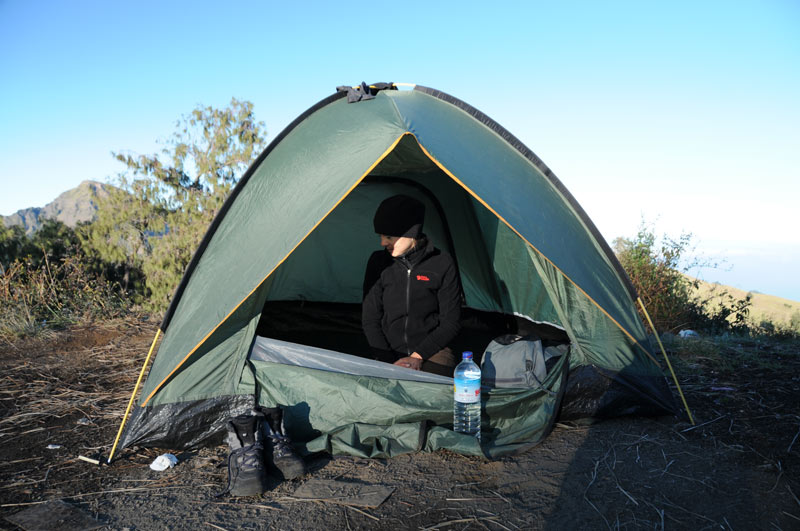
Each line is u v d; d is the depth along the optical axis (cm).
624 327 318
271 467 254
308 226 265
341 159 293
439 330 337
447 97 384
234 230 309
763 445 279
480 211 471
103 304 704
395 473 257
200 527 213
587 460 266
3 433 322
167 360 289
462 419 291
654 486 237
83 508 231
